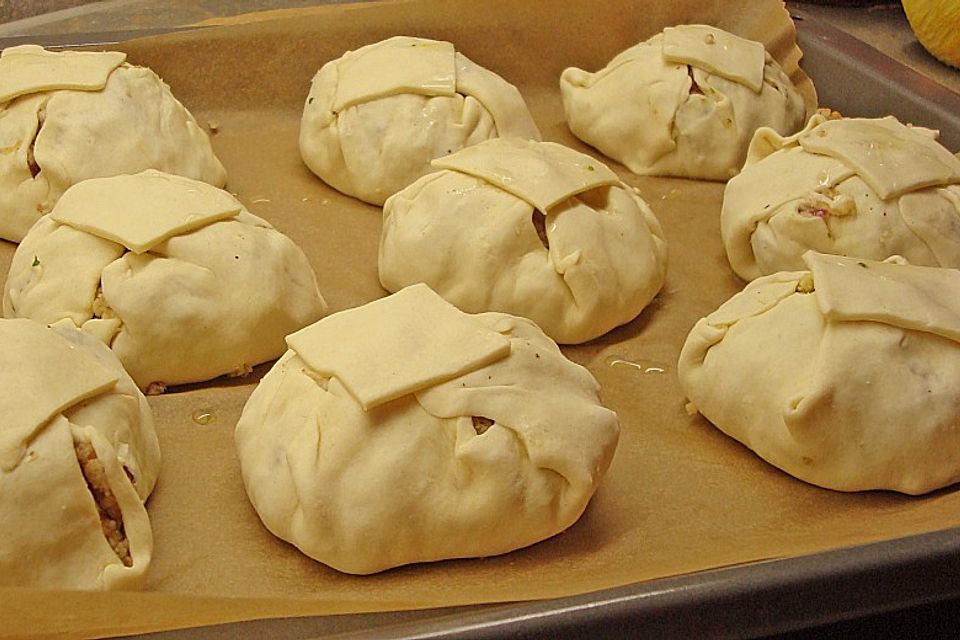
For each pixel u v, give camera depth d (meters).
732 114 0.59
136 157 0.52
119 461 0.38
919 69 0.63
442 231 0.49
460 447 0.39
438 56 0.57
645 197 0.58
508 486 0.39
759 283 0.46
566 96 0.62
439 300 0.41
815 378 0.42
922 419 0.42
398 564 0.39
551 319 0.49
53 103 0.52
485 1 0.62
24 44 0.57
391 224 0.51
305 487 0.38
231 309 0.46
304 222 0.55
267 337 0.47
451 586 0.38
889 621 0.40
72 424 0.38
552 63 0.64
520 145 0.52
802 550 0.37
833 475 0.42
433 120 0.56
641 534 0.40
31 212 0.52
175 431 0.44
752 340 0.44
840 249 0.50
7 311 0.47
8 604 0.33
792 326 0.43
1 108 0.53
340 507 0.38
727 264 0.54
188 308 0.45
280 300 0.47
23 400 0.37
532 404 0.39
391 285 0.51
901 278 0.44
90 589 0.36
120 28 0.61
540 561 0.39
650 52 0.60
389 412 0.39
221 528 0.40
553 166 0.50
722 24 0.64
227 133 0.60
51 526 0.37
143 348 0.45
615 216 0.50
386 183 0.56
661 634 0.35
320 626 0.36
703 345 0.45
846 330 0.42
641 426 0.45
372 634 0.34
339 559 0.38
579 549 0.40
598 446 0.40
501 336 0.40
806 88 0.62
